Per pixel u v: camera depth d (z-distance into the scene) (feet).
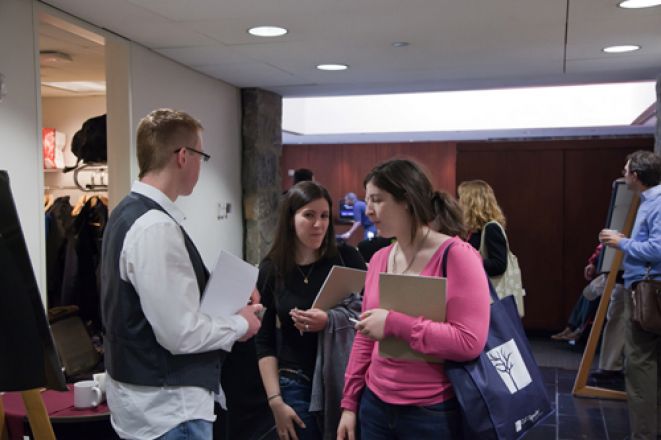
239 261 5.59
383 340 5.24
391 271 5.71
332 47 11.73
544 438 11.30
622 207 11.82
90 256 12.85
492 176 18.69
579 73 14.64
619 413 12.48
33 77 8.84
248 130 16.40
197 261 5.71
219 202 15.23
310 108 29.63
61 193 15.46
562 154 18.24
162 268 5.11
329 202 7.14
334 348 6.58
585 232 18.19
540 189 18.39
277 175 17.76
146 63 11.70
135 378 5.24
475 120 27.99
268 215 17.16
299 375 6.91
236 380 7.75
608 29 10.59
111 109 11.16
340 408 6.52
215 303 5.56
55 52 12.34
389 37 11.00
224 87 15.42
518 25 10.28
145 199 5.52
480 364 5.00
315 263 7.17
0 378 4.94
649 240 9.68
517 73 14.55
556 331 18.80
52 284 13.02
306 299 7.00
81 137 13.03
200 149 5.86
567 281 18.33
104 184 14.97
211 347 5.39
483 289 5.04
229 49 11.82
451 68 13.89
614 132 29.19
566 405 12.99
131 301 5.27
